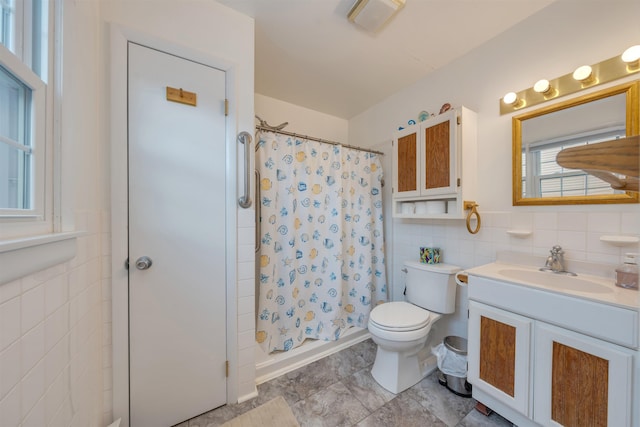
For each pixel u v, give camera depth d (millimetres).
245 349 1407
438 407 1342
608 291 1018
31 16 724
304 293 1936
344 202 2170
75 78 852
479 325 1254
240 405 1359
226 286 1362
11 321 551
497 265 1438
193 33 1267
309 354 1794
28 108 688
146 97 1160
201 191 1292
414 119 2088
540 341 1033
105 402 1094
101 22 1072
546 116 1349
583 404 916
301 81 2078
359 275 2199
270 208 1751
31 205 689
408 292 1899
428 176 1713
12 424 553
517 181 1433
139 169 1149
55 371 736
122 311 1114
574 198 1229
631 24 1089
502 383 1155
